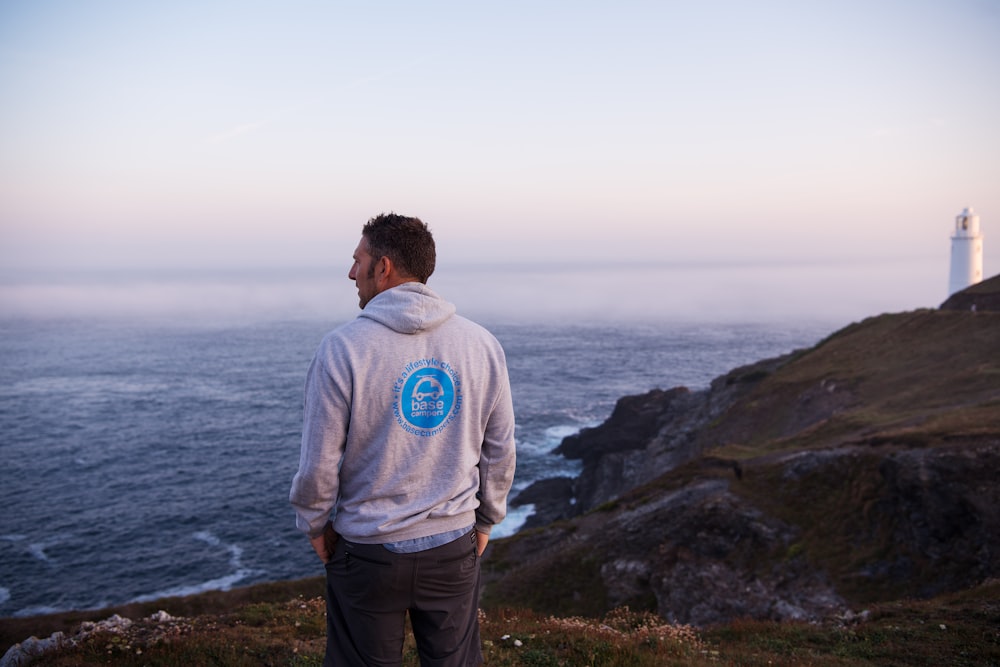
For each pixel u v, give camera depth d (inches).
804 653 338.0
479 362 113.4
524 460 2760.8
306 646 258.2
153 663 230.8
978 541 715.4
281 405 4069.9
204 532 1911.9
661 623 387.2
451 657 115.3
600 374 5531.5
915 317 1921.8
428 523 108.4
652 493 1173.7
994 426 869.2
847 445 992.2
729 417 1943.9
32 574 1616.6
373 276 114.8
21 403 4183.1
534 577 1026.1
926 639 351.6
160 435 3233.3
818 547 837.8
